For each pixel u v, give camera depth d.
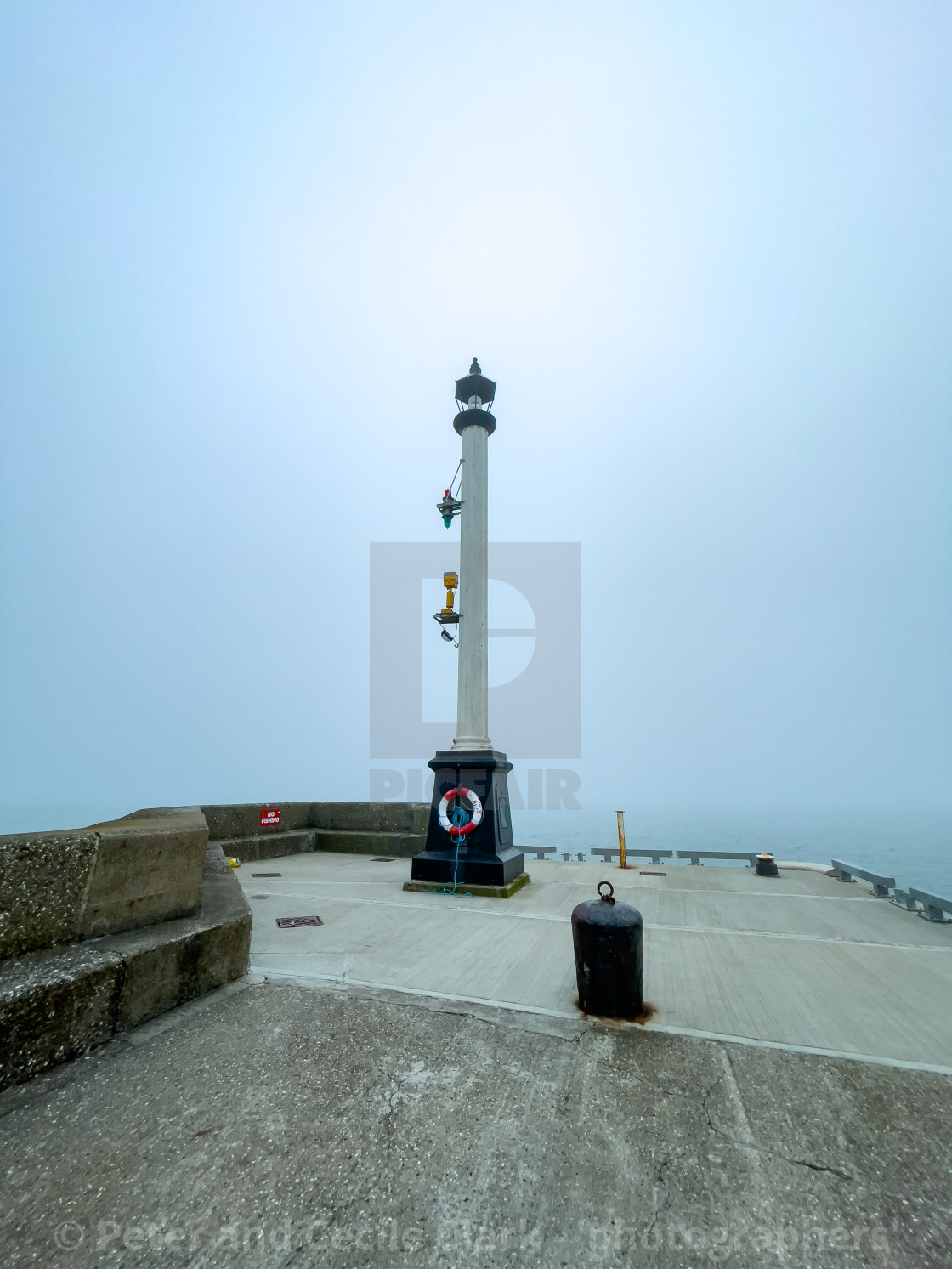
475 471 8.71
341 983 3.75
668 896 7.12
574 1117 2.29
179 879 3.79
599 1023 3.17
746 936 5.21
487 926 5.32
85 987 2.76
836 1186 1.92
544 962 4.21
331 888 7.30
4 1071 2.39
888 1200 1.86
